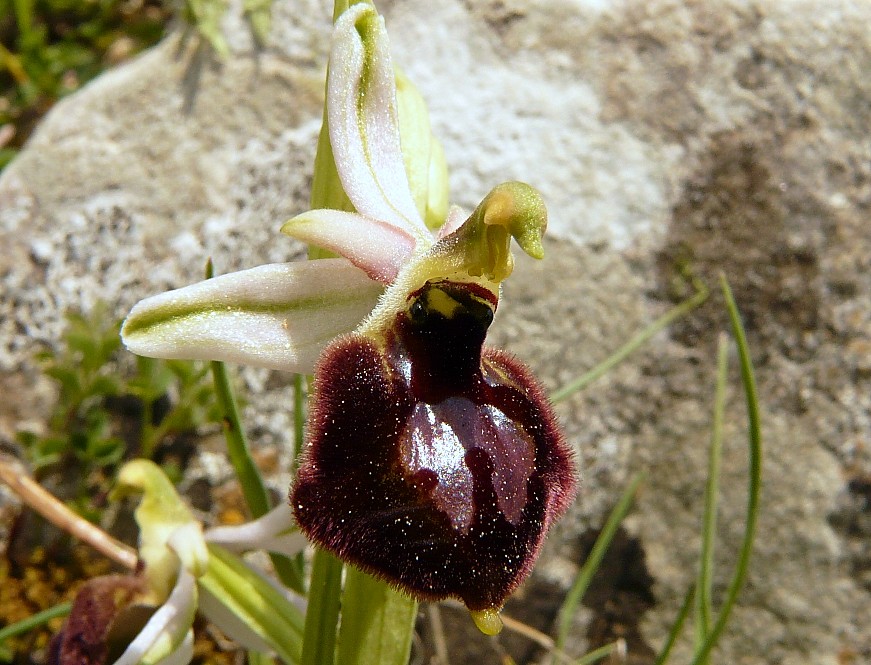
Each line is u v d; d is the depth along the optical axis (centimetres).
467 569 5
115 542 8
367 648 6
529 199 5
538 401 5
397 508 5
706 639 7
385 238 5
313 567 6
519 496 5
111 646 7
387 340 5
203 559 7
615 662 8
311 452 5
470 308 5
